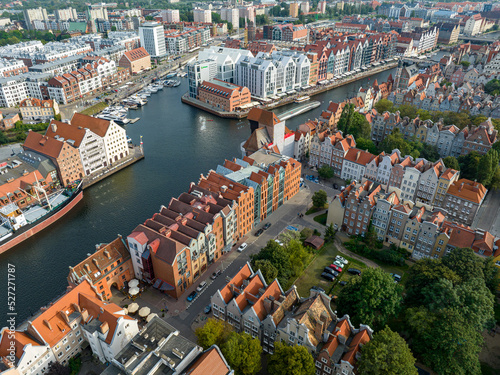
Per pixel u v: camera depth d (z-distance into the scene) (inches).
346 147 6766.7
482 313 3472.0
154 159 7829.7
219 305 3727.9
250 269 3946.9
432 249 4709.6
